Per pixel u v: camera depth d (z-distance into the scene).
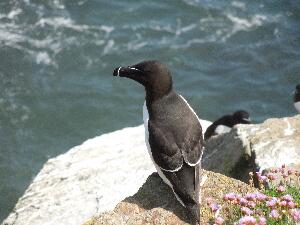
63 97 23.98
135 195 8.34
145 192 8.34
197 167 7.74
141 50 26.33
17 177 20.73
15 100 23.64
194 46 26.72
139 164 12.77
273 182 8.89
